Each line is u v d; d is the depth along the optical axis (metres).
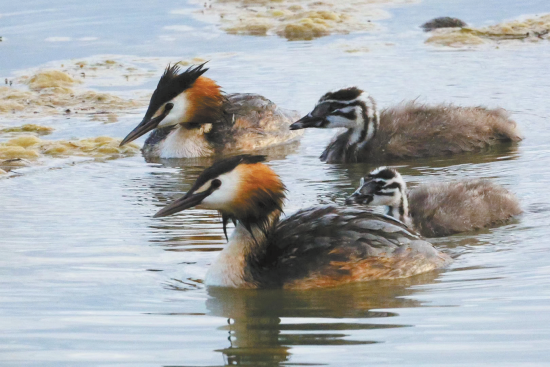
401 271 11.76
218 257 11.84
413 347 9.49
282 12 28.86
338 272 11.58
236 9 29.59
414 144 17.75
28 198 15.58
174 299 11.16
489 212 13.88
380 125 18.03
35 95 22.28
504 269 11.81
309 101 20.75
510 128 18.25
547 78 21.69
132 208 14.98
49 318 10.50
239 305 10.95
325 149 18.47
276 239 11.95
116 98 21.97
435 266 11.99
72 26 27.81
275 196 11.91
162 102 18.66
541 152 17.44
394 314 10.45
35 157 18.17
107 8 29.75
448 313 10.40
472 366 9.01
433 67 22.92
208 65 23.81
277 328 10.14
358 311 10.60
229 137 19.06
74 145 18.88
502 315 10.25
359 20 27.98
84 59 24.92
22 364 9.27
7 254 12.73
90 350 9.61
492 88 21.03
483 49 24.50
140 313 10.65
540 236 13.20
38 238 13.45
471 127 18.05
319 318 10.44
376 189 13.88
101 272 12.06
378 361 9.18
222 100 19.17
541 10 28.31
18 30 27.44
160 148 18.81
